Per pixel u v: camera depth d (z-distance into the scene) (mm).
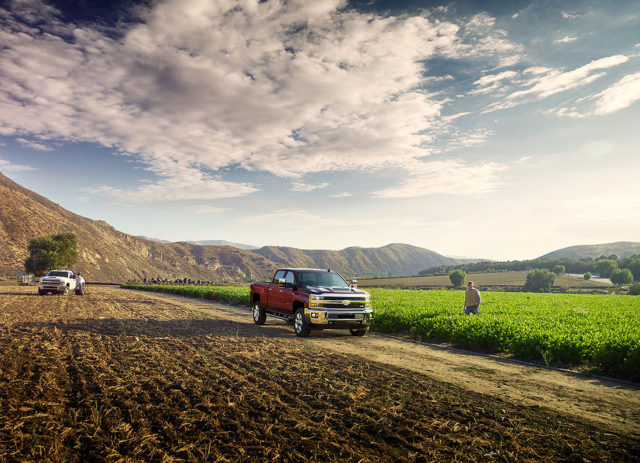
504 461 3934
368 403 5594
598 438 4570
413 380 7016
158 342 10234
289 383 6543
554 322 12258
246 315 19312
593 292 113750
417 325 13000
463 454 4059
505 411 5434
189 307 23234
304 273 13484
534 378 7656
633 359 7523
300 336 12133
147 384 6309
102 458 3826
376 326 14375
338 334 13102
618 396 6527
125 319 15359
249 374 7090
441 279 157125
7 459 3734
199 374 7008
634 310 19625
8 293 32750
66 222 156625
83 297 28859
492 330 10766
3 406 5141
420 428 4738
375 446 4227
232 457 3900
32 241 74750
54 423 4625
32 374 6746
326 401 5652
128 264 169875
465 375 7676
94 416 4812
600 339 9188
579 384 7297
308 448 4121
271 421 4855
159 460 3812
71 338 10500
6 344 9461
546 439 4484
